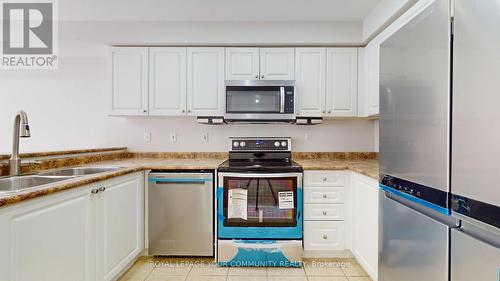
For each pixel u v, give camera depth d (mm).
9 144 3182
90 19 2635
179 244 2410
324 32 2674
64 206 1428
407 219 1339
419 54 1220
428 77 1155
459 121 978
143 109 2758
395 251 1460
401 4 1967
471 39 921
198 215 2402
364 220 2080
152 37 2689
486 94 864
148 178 2416
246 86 2678
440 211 1082
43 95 3188
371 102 2564
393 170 1465
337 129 3102
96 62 3172
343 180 2416
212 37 2686
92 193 1664
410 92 1293
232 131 3107
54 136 3184
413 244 1289
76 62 3172
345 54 2754
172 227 2406
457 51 985
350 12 2490
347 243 2402
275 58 2738
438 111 1090
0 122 3182
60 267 1400
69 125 3182
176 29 2688
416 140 1247
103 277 1791
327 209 2412
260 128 3098
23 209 1184
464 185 958
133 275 2172
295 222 2344
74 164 2334
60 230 1400
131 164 2482
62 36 2660
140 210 2369
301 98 2752
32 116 3186
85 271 1604
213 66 2750
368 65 2650
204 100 2754
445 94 1050
